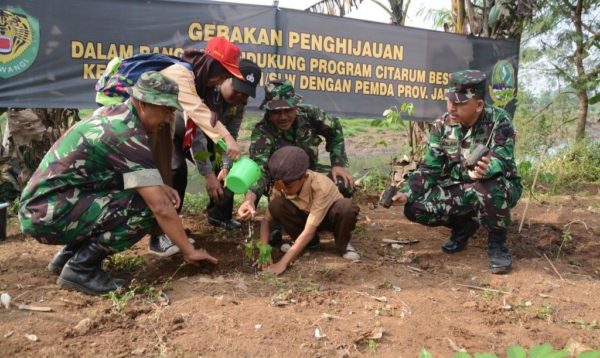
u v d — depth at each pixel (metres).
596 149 8.19
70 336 2.53
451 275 3.63
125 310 2.78
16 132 5.12
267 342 2.54
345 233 3.70
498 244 3.75
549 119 8.21
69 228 2.88
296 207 3.69
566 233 4.32
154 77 2.80
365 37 5.89
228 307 2.89
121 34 4.89
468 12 7.34
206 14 5.16
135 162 2.85
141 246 3.98
